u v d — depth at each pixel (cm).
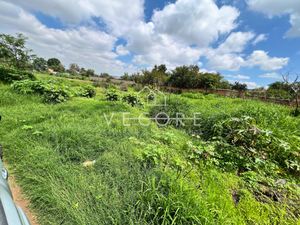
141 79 2383
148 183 173
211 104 679
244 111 424
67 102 574
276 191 192
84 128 327
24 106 473
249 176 217
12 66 807
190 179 196
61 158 228
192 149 258
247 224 143
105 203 149
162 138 320
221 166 246
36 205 158
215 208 152
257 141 268
